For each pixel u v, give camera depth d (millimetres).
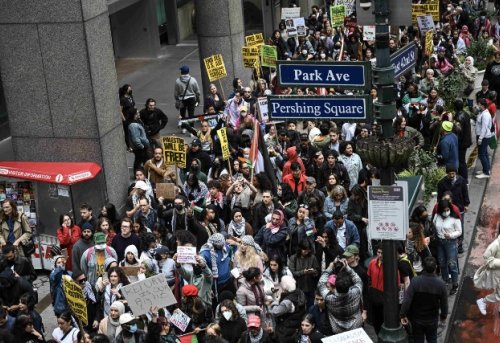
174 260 15852
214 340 13195
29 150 21078
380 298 14781
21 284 15828
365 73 12117
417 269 16375
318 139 21312
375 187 12227
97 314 15836
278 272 15742
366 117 12281
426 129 23828
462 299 18062
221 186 19000
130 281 15352
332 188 18422
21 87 20641
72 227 17672
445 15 37656
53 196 19453
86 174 19594
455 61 30203
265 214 17812
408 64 12648
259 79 26750
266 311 15102
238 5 30547
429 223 17266
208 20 30297
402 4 11844
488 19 40469
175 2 40344
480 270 17172
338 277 14000
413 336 14664
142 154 23000
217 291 16031
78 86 20328
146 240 16062
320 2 44625
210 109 24438
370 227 12367
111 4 32625
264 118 22891
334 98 12320
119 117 21297
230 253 16234
